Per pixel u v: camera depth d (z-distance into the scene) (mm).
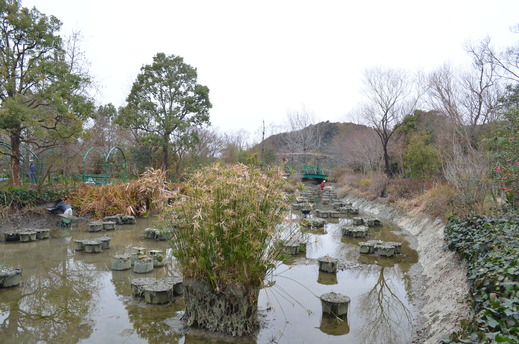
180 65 20922
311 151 35312
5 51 10547
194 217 3986
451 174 9227
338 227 12273
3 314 4793
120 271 6672
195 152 23031
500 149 8023
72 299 5312
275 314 4930
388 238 10383
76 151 15961
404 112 19391
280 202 4512
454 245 6180
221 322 4262
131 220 11641
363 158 24344
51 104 10406
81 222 11438
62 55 11945
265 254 4387
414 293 5930
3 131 9883
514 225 5172
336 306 4844
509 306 2818
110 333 4281
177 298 5348
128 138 22359
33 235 9047
